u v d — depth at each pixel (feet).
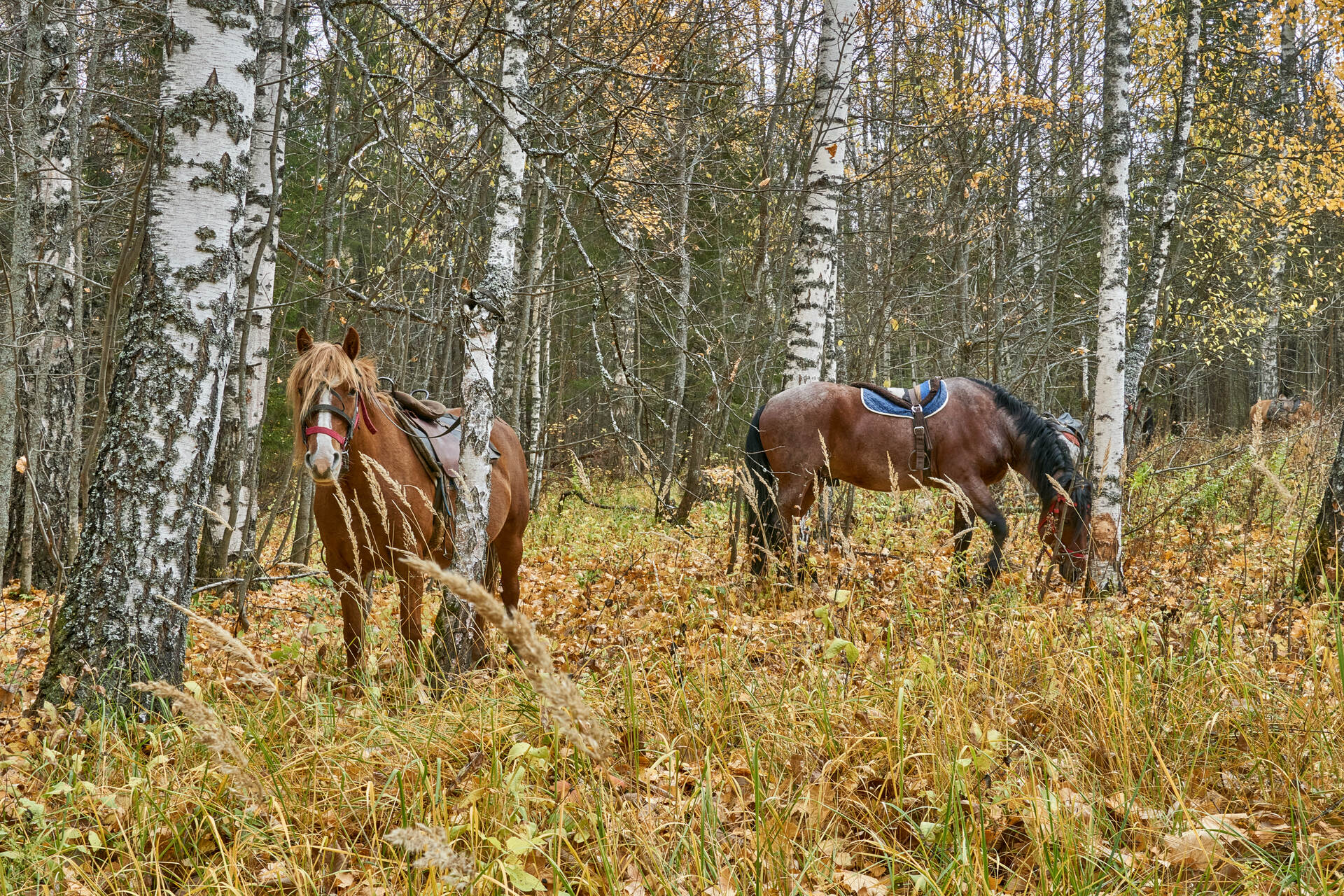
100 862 9.96
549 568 27.89
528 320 40.22
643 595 19.07
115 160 39.58
